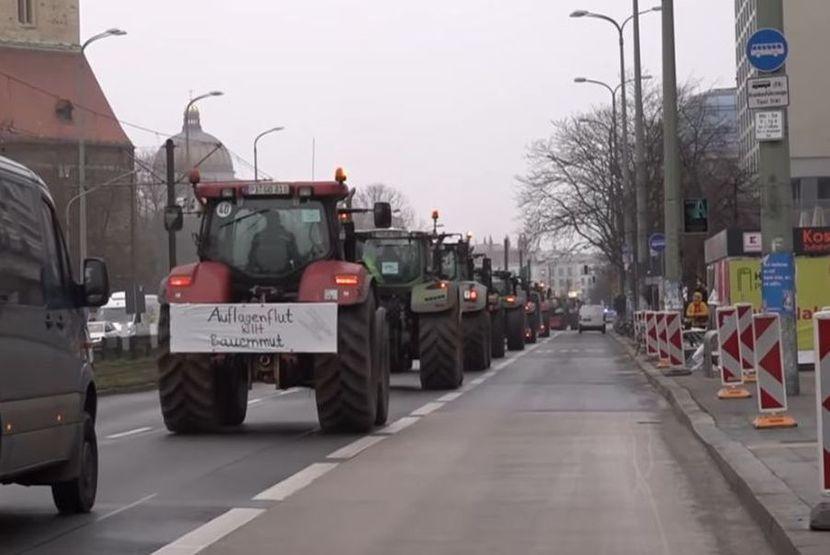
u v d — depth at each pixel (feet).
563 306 408.67
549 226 264.31
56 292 38.60
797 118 306.96
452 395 93.15
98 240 302.04
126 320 223.10
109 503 43.50
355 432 66.18
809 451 50.26
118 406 91.86
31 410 35.58
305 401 92.48
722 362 76.89
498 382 108.58
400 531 38.09
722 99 351.67
